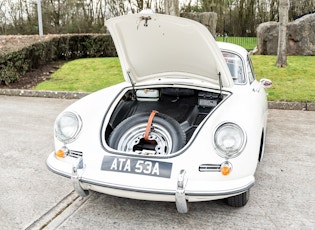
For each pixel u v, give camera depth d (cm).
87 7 1938
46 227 273
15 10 1955
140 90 374
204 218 285
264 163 399
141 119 303
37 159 412
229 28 2222
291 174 370
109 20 299
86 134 282
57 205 306
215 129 259
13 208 300
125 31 315
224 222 279
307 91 716
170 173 250
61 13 1928
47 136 501
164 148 285
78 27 1936
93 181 255
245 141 253
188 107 369
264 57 1019
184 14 1051
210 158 252
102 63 1038
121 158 261
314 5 2045
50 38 1081
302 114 623
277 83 770
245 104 306
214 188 246
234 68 380
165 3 863
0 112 646
